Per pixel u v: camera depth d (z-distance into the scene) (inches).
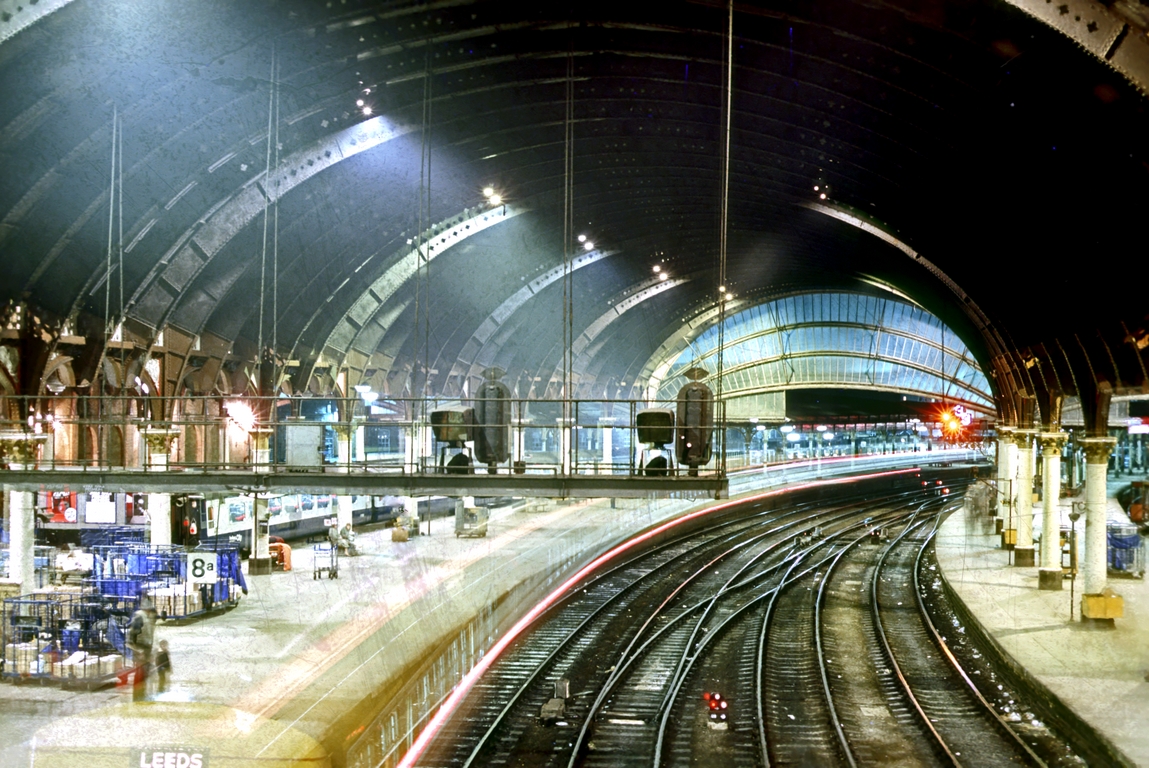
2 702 723.4
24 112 814.5
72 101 851.4
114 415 1093.1
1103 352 930.1
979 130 896.9
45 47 769.6
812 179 1321.4
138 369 1104.2
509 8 944.9
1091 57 571.8
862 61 925.8
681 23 940.0
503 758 695.7
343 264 1347.2
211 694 698.2
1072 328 949.2
